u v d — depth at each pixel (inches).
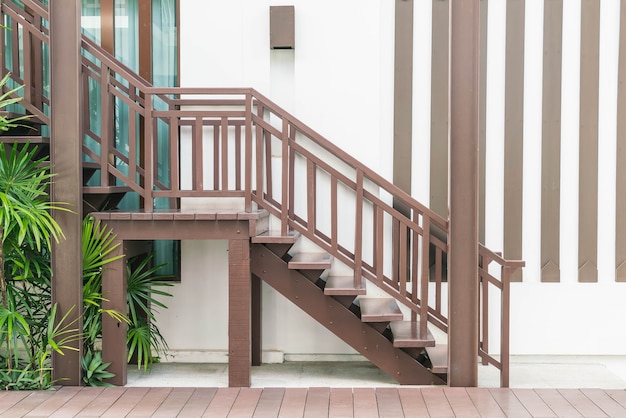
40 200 185.0
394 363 195.8
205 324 230.8
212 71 227.8
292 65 230.1
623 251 230.8
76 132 185.8
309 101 227.9
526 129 230.5
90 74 190.5
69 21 185.3
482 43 229.5
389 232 229.0
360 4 227.5
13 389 181.8
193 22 227.8
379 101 228.1
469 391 181.3
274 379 204.4
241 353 189.2
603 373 212.8
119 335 190.7
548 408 166.4
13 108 226.4
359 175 193.0
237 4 227.6
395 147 230.1
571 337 231.9
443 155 229.9
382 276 193.3
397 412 163.0
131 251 199.3
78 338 185.6
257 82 226.8
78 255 185.5
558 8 228.8
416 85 230.1
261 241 188.4
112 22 229.6
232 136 229.1
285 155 192.4
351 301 198.4
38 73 211.8
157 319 231.3
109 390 181.8
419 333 193.8
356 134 227.8
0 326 169.3
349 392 181.0
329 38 227.8
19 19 187.3
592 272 231.0
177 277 231.5
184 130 227.6
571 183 231.0
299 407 167.2
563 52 229.8
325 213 228.4
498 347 231.6
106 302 191.0
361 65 227.8
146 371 214.2
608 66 229.9
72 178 185.8
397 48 229.5
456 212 185.2
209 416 159.5
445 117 229.8
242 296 189.2
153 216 187.6
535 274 231.3
